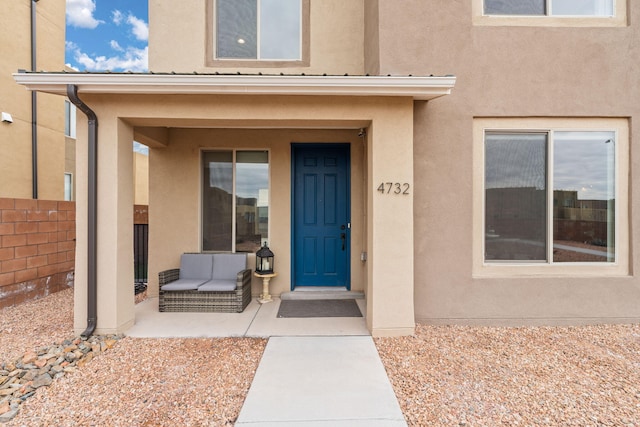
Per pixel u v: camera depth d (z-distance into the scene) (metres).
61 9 8.95
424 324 4.48
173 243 5.85
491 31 4.48
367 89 3.79
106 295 4.01
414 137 4.46
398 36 4.50
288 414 2.57
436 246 4.47
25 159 8.02
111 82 3.68
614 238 4.52
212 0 5.79
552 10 4.54
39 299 5.76
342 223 6.11
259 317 4.76
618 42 4.48
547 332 4.24
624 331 4.25
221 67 5.77
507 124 4.52
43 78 3.62
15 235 5.39
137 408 2.65
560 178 4.54
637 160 4.46
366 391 2.89
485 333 4.21
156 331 4.21
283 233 5.91
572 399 2.78
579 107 4.46
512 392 2.88
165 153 5.82
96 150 3.94
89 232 3.92
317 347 3.78
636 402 2.74
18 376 3.04
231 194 6.00
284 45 5.86
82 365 3.33
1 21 7.32
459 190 4.46
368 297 4.31
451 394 2.85
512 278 4.46
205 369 3.28
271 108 4.04
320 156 6.12
